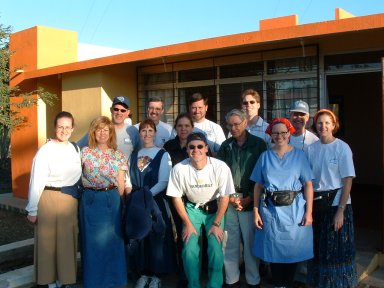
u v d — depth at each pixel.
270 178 3.97
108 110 7.80
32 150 9.12
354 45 6.05
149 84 8.20
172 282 4.78
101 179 4.21
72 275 4.24
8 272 4.83
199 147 4.09
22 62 9.22
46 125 9.14
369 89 10.49
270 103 6.82
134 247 4.48
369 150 10.59
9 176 13.44
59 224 4.16
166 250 4.45
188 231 4.20
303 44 6.10
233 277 4.40
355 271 4.14
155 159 4.50
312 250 4.01
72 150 4.25
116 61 7.09
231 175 4.22
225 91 7.27
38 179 4.11
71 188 4.23
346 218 4.05
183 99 7.79
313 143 4.21
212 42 6.05
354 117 10.73
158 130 5.34
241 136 4.36
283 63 6.70
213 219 4.31
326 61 6.33
